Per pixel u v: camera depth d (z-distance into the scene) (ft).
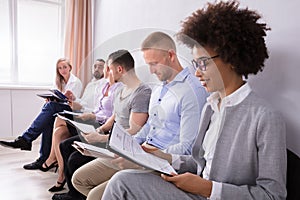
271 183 2.45
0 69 9.84
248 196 2.43
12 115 9.52
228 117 2.81
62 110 4.52
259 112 2.63
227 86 2.93
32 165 7.38
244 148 2.68
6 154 8.51
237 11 2.97
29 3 10.03
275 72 3.79
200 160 3.07
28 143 7.16
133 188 2.64
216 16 2.84
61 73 5.85
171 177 2.61
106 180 3.91
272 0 3.79
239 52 2.83
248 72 2.96
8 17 9.70
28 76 10.43
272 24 3.81
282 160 2.49
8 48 9.87
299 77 3.50
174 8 5.73
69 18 9.80
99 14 9.38
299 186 2.97
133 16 7.32
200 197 2.61
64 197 5.37
